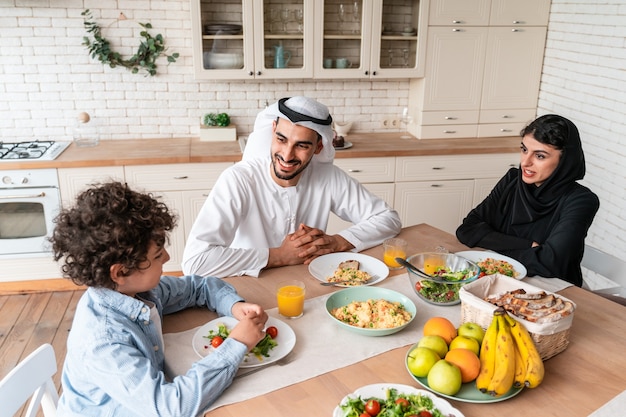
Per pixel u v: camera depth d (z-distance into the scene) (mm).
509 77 3916
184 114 3893
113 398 1148
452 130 3963
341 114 4098
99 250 1109
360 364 1322
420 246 2092
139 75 3756
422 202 3775
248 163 2084
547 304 1342
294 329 1477
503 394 1186
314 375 1276
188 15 3689
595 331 1491
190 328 1478
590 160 3482
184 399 1125
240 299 1532
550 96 3875
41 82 3664
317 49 3633
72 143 3713
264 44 3578
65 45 3615
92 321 1168
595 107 3408
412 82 4043
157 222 1180
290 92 3982
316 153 2029
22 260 3428
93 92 3740
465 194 3809
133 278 1192
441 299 1613
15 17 3516
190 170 3430
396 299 1601
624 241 3189
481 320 1358
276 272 1845
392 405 1116
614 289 2238
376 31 3664
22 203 3311
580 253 2039
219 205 1943
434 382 1187
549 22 3834
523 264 1897
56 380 2584
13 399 1228
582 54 3500
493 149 3727
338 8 3621
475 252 1990
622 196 3197
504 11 3762
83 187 3199
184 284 1562
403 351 1378
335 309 1565
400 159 3652
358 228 2096
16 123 3721
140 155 3410
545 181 2098
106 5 3586
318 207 2230
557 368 1320
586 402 1197
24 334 3020
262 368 1300
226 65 3580
